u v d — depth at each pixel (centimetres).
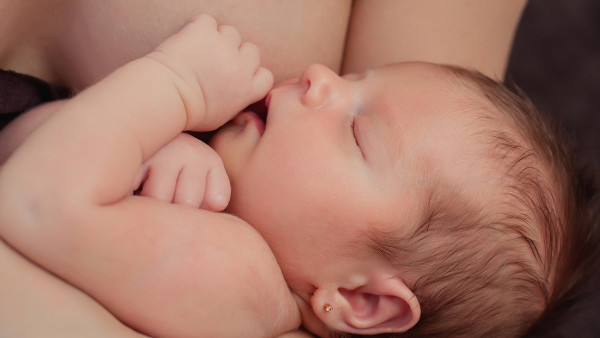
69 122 32
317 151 36
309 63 40
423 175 36
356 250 36
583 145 57
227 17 37
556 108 62
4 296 30
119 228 32
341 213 36
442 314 37
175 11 36
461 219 36
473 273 36
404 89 37
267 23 38
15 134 35
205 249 33
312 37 39
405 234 36
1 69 36
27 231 31
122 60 36
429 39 42
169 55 34
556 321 39
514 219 36
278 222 36
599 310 54
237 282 33
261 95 37
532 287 37
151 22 36
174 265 32
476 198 36
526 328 38
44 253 31
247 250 34
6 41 36
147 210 33
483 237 36
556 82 63
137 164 33
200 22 35
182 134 36
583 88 63
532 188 37
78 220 31
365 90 38
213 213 34
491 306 37
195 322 33
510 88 40
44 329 30
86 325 31
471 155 36
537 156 37
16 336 30
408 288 36
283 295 36
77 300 31
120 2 35
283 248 36
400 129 36
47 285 31
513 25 43
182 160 35
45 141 31
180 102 34
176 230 33
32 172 31
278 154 36
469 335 38
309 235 36
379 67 39
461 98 37
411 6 42
